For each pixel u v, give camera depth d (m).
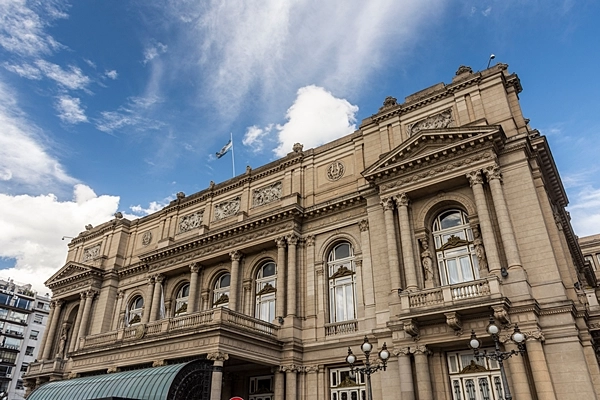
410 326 24.27
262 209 37.72
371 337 27.88
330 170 35.62
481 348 23.91
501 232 24.58
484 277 24.47
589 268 41.91
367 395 20.45
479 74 30.03
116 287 45.81
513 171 26.19
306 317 31.45
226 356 26.11
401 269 27.69
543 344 21.91
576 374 20.75
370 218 30.84
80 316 45.09
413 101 32.44
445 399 23.62
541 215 24.45
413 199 29.39
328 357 29.22
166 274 41.16
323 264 32.69
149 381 25.05
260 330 29.31
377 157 32.78
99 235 51.28
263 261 36.22
